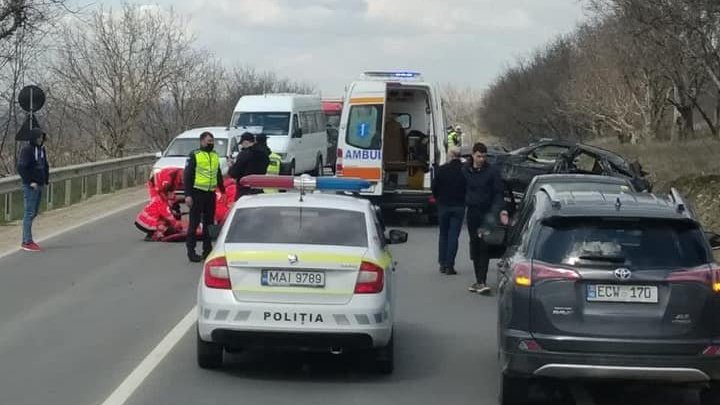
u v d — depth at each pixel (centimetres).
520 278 732
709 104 4884
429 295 1322
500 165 2603
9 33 2823
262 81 5938
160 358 915
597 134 5772
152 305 1185
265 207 893
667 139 4431
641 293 710
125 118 3938
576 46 6019
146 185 3172
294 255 819
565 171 2353
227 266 825
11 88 2998
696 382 713
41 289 1295
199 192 1540
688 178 2423
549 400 811
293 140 2934
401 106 2300
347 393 812
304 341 817
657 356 702
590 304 712
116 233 1930
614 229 734
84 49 3906
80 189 2808
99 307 1172
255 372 877
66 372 858
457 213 1488
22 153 1669
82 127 3903
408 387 837
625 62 4162
